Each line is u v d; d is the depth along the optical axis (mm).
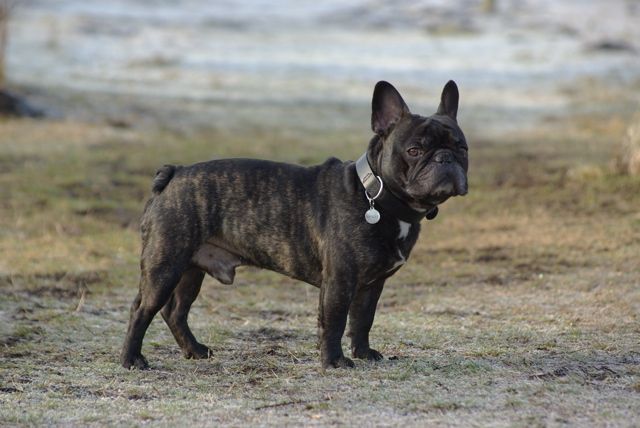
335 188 9211
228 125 26625
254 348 10297
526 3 64500
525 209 17422
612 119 27984
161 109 28438
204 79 34500
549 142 24469
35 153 21391
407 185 8727
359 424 7586
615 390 8477
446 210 17531
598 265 13867
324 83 35000
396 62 41250
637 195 17906
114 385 8836
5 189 18234
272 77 35875
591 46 45844
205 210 9359
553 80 37094
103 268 13898
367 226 8977
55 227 16062
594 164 20297
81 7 52969
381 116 9094
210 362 9727
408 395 8336
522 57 43000
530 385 8578
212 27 49719
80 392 8641
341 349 9305
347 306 9141
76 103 28141
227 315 11938
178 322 9938
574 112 30156
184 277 9930
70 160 20891
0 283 12867
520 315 11633
